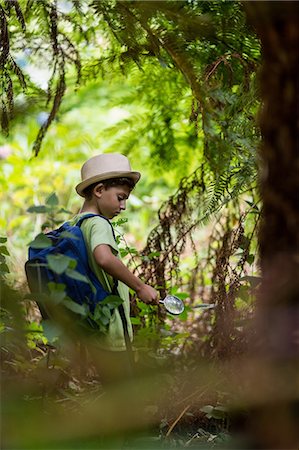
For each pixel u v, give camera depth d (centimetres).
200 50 411
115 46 443
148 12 358
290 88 207
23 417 246
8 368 339
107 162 389
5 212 783
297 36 204
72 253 350
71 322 320
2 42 389
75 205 797
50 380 324
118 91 912
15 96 467
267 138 212
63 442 233
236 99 376
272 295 211
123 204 393
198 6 378
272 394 209
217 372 343
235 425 317
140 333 395
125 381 341
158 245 461
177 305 364
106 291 352
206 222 410
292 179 208
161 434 326
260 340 214
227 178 388
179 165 550
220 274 390
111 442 258
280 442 208
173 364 401
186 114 512
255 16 210
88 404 319
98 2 374
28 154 790
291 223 209
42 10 399
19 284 487
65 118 949
